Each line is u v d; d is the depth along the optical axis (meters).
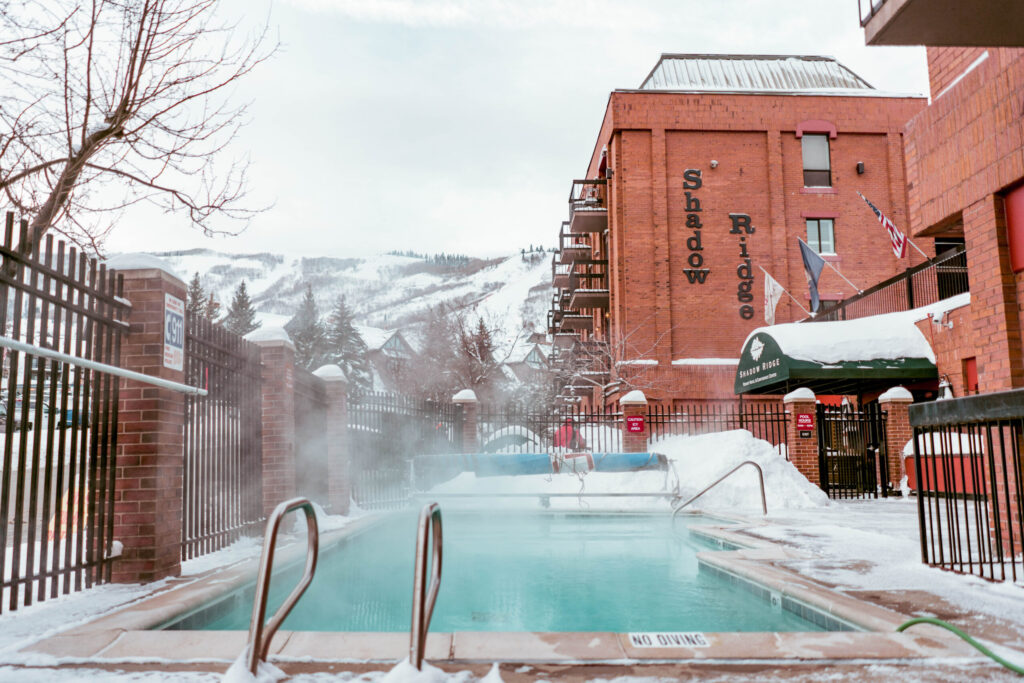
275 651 3.80
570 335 35.34
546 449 17.05
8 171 7.27
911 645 3.84
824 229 27.30
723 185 26.95
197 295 77.81
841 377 17.41
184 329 6.64
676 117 27.03
